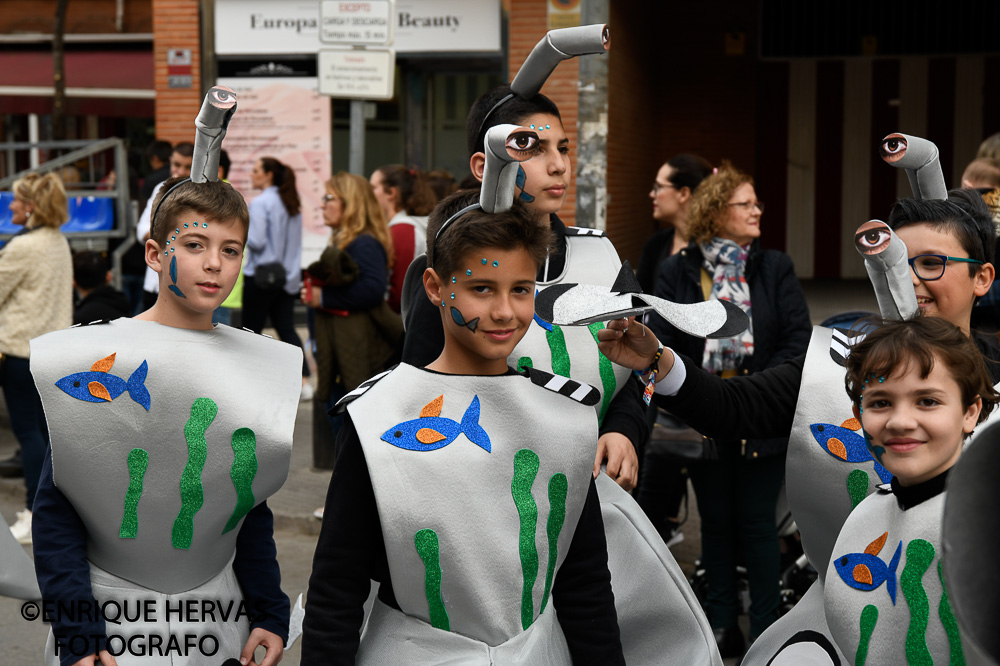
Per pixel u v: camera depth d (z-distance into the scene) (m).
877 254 1.86
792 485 2.21
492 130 1.84
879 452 1.79
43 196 5.63
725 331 2.00
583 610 2.05
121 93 14.51
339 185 5.67
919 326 1.75
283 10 10.74
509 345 1.94
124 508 2.20
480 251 1.89
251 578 2.38
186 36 10.90
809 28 14.89
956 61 14.62
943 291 2.21
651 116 13.82
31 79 14.66
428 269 2.00
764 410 2.27
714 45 14.14
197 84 10.94
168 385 2.20
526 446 1.96
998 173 4.38
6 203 8.37
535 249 1.92
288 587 4.74
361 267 5.54
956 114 14.74
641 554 2.43
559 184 2.50
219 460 2.22
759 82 15.03
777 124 15.15
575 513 2.00
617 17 10.92
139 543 2.22
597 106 5.93
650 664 2.41
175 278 2.25
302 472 6.47
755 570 3.80
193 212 2.24
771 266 3.95
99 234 8.33
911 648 1.78
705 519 3.90
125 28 14.80
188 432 2.21
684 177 4.73
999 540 1.26
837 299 13.16
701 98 14.30
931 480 1.78
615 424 2.54
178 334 2.27
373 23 5.84
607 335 2.18
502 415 1.97
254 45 10.84
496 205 1.92
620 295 2.05
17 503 6.10
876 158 14.99
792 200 15.28
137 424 2.19
